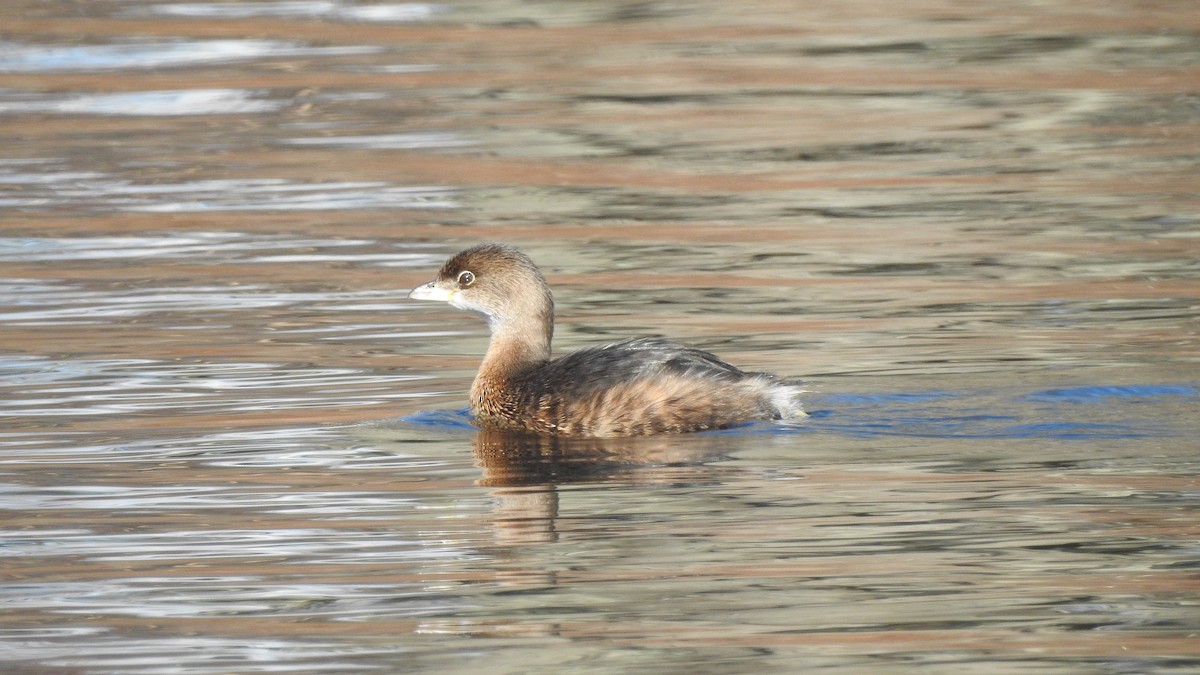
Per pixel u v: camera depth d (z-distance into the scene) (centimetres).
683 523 1148
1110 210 2239
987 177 2447
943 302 1823
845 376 1529
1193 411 1387
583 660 940
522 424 1428
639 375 1388
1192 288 1852
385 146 2697
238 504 1220
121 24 3675
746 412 1391
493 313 1502
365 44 3459
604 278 1975
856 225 2206
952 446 1306
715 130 2769
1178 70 3084
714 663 932
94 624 1005
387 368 1625
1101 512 1144
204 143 2738
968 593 1019
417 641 970
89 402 1509
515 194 2408
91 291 1933
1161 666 920
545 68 3231
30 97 3061
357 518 1183
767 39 3453
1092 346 1614
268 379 1584
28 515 1201
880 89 3022
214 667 940
